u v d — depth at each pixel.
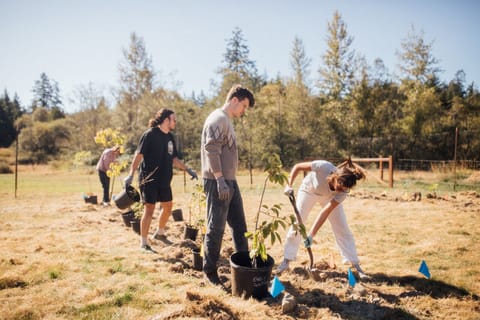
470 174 15.13
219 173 3.20
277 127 25.52
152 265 4.02
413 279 3.70
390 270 3.96
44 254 4.36
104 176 8.59
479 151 24.20
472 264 4.16
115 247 4.81
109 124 31.27
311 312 2.91
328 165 3.75
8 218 6.92
